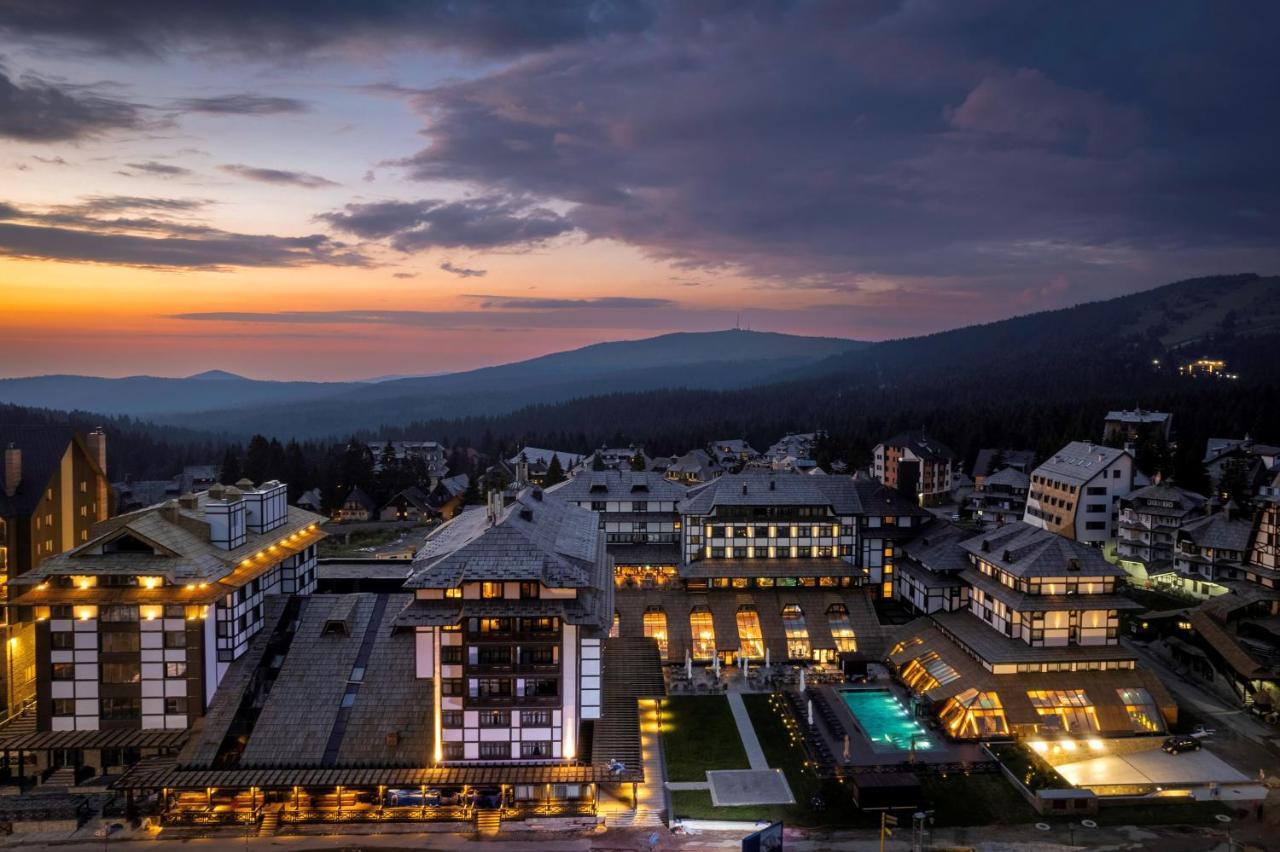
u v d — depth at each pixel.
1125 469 151.38
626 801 76.31
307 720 81.06
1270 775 79.62
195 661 81.12
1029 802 74.94
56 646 80.94
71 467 105.25
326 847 69.12
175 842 69.69
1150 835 69.56
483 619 77.38
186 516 89.00
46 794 76.81
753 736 88.56
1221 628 102.81
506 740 78.06
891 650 108.19
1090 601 95.31
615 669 94.69
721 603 115.56
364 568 114.69
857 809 74.06
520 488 115.69
